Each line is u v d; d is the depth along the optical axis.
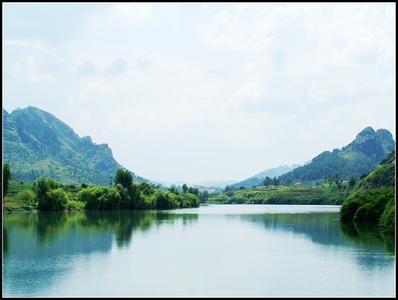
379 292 51.97
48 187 184.38
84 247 84.38
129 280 57.62
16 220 140.12
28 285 54.66
